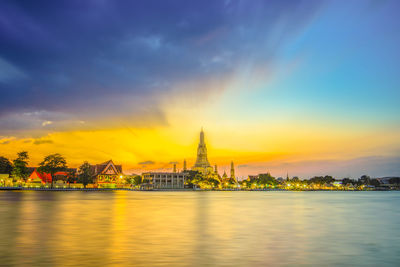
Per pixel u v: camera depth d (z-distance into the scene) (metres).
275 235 31.19
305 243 27.27
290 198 122.81
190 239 28.67
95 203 74.62
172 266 19.89
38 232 31.94
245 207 68.38
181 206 69.44
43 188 180.88
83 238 28.80
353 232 33.53
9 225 36.91
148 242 27.19
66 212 51.94
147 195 140.75
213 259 21.67
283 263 20.81
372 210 63.16
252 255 22.88
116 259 21.47
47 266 19.66
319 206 74.12
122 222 40.06
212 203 82.44
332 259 21.95
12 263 20.34
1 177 187.25
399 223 41.38
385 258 22.31
